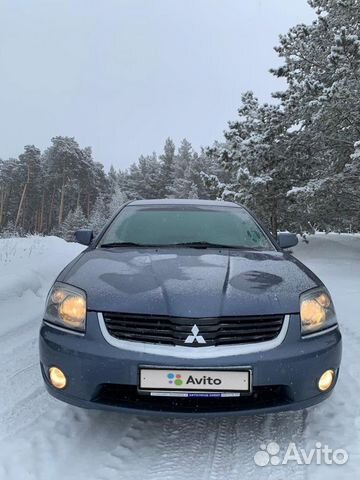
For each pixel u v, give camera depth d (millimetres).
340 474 2131
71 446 2352
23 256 8219
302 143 13273
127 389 2215
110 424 2598
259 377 2143
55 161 56688
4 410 2729
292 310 2283
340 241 16547
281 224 16766
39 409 2754
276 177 14312
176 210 3973
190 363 2113
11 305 5113
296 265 2910
